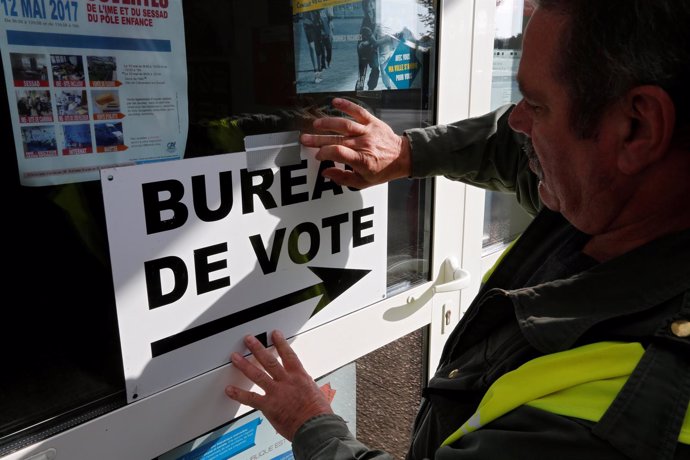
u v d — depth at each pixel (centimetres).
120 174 85
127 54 83
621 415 56
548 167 71
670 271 63
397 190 136
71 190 82
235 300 104
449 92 140
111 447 93
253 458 119
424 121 138
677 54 55
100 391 92
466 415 81
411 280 147
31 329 84
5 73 73
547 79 65
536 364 65
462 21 137
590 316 65
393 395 151
